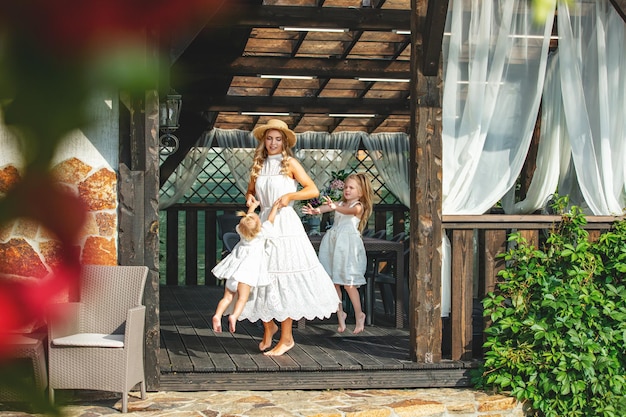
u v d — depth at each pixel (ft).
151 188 16.43
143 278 16.12
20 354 1.13
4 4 1.01
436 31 16.72
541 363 16.80
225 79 30.04
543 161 19.65
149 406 15.69
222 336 21.53
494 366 17.08
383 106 34.99
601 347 16.96
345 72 28.12
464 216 17.72
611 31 18.93
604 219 18.60
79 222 1.10
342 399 16.39
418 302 17.56
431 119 17.48
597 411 16.61
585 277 17.51
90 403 15.99
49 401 1.14
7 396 1.12
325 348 19.60
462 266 17.83
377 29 23.36
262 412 15.31
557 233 18.21
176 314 26.30
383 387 17.34
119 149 16.30
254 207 18.13
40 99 1.04
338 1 23.35
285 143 18.57
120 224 16.37
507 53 18.15
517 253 17.75
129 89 1.09
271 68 27.58
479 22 17.93
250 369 16.93
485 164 18.38
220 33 24.14
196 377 16.81
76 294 1.43
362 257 20.89
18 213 1.05
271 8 22.72
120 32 1.07
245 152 38.96
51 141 1.05
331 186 29.63
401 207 40.96
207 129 38.14
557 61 19.47
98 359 15.05
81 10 1.04
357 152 40.98
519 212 20.54
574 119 18.72
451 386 17.54
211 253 38.14
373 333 22.00
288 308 17.84
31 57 1.03
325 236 21.18
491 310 17.70
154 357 16.60
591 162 18.75
